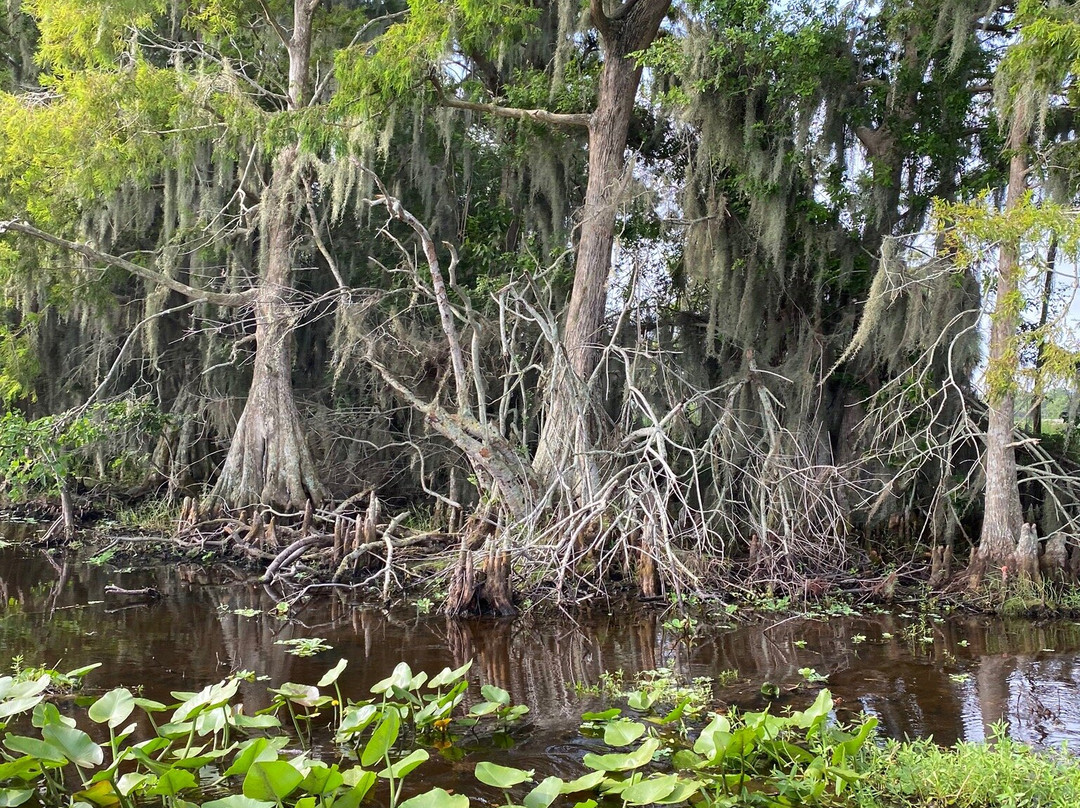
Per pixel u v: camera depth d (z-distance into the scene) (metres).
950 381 11.13
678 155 15.16
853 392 13.93
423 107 13.45
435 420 10.77
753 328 13.84
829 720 5.86
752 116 12.42
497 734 5.57
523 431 12.31
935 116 13.41
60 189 14.23
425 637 8.27
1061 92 9.88
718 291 13.48
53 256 15.29
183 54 17.08
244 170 15.95
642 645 8.10
